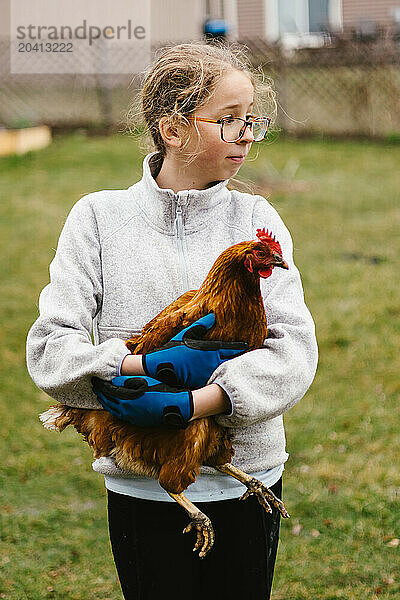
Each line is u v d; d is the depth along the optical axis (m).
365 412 5.18
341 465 4.57
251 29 21.00
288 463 4.62
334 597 3.48
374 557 3.75
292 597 3.49
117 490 2.22
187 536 2.20
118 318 2.26
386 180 11.42
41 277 7.63
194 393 1.95
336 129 14.68
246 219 2.32
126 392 1.96
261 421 2.06
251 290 2.02
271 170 11.74
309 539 3.90
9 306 6.94
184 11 18.86
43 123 14.98
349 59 14.74
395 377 5.64
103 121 15.03
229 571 2.24
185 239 2.28
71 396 2.11
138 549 2.23
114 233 2.29
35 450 4.82
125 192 2.38
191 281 2.25
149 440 2.03
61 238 2.32
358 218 9.52
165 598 2.21
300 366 2.06
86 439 2.19
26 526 4.07
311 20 21.41
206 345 1.99
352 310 6.72
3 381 5.66
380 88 14.59
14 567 3.74
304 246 8.46
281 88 15.02
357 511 4.11
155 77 2.26
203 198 2.26
